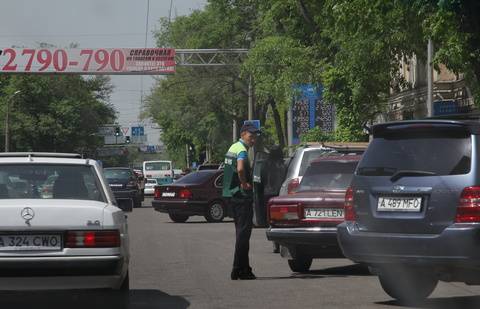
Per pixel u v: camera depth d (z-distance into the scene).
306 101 84.56
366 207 18.81
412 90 76.19
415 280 20.06
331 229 24.55
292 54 65.00
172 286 23.58
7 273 16.66
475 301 20.67
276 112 97.94
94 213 17.23
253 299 21.00
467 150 17.95
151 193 130.12
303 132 84.88
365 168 19.08
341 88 61.31
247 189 24.67
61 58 99.19
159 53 99.19
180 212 55.19
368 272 26.55
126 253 18.06
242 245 24.73
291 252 25.97
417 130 18.67
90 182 18.92
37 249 16.84
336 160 26.28
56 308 19.53
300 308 19.58
